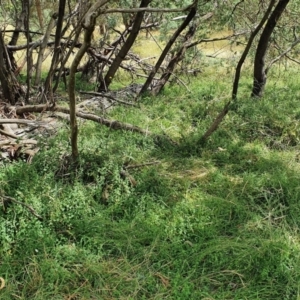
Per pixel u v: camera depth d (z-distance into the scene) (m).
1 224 3.48
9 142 4.66
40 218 3.64
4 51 6.41
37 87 6.98
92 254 3.40
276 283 3.22
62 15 6.01
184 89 7.79
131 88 7.85
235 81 6.29
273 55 8.12
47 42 7.20
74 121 3.91
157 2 6.04
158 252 3.46
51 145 4.39
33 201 3.72
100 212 3.86
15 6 7.54
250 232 3.72
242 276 3.25
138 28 7.19
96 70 8.91
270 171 4.60
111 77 7.57
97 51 8.52
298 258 3.39
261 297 3.12
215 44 11.16
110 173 4.20
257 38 7.88
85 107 6.32
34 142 4.72
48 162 4.23
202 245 3.53
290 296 3.14
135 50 11.12
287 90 7.41
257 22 7.35
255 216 3.85
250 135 5.53
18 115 5.82
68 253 3.37
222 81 8.63
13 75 6.55
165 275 3.27
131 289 3.13
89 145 4.54
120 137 5.02
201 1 6.32
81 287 3.12
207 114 6.19
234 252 3.46
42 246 3.41
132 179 4.23
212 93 7.50
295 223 3.84
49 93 6.59
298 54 8.46
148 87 7.80
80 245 3.51
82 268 3.27
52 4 8.30
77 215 3.77
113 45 8.80
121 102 6.40
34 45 7.60
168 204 4.02
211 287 3.22
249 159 4.87
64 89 7.90
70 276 3.18
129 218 3.84
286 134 5.48
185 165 4.75
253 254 3.37
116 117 6.02
